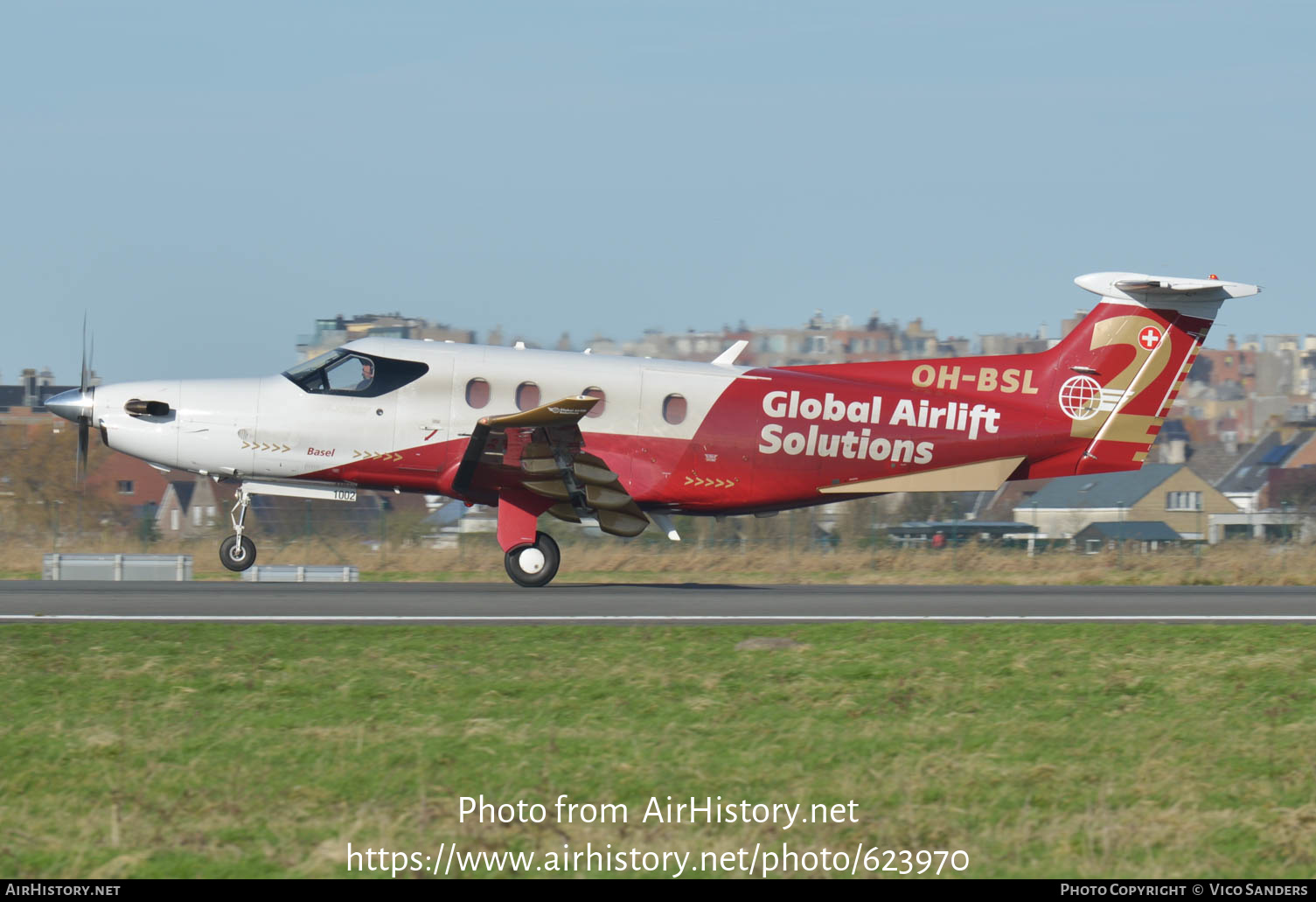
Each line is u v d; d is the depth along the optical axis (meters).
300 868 25.45
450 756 32.12
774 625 51.78
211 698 37.19
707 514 72.12
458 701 37.31
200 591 64.12
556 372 69.31
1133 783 30.91
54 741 32.88
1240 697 39.00
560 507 68.25
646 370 69.94
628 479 69.31
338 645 45.00
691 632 48.81
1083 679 41.12
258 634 46.94
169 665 40.94
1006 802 29.62
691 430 69.69
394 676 40.03
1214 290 70.75
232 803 28.75
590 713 36.19
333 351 70.50
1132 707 37.88
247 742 33.00
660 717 35.97
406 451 68.81
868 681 40.66
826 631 49.50
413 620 52.34
